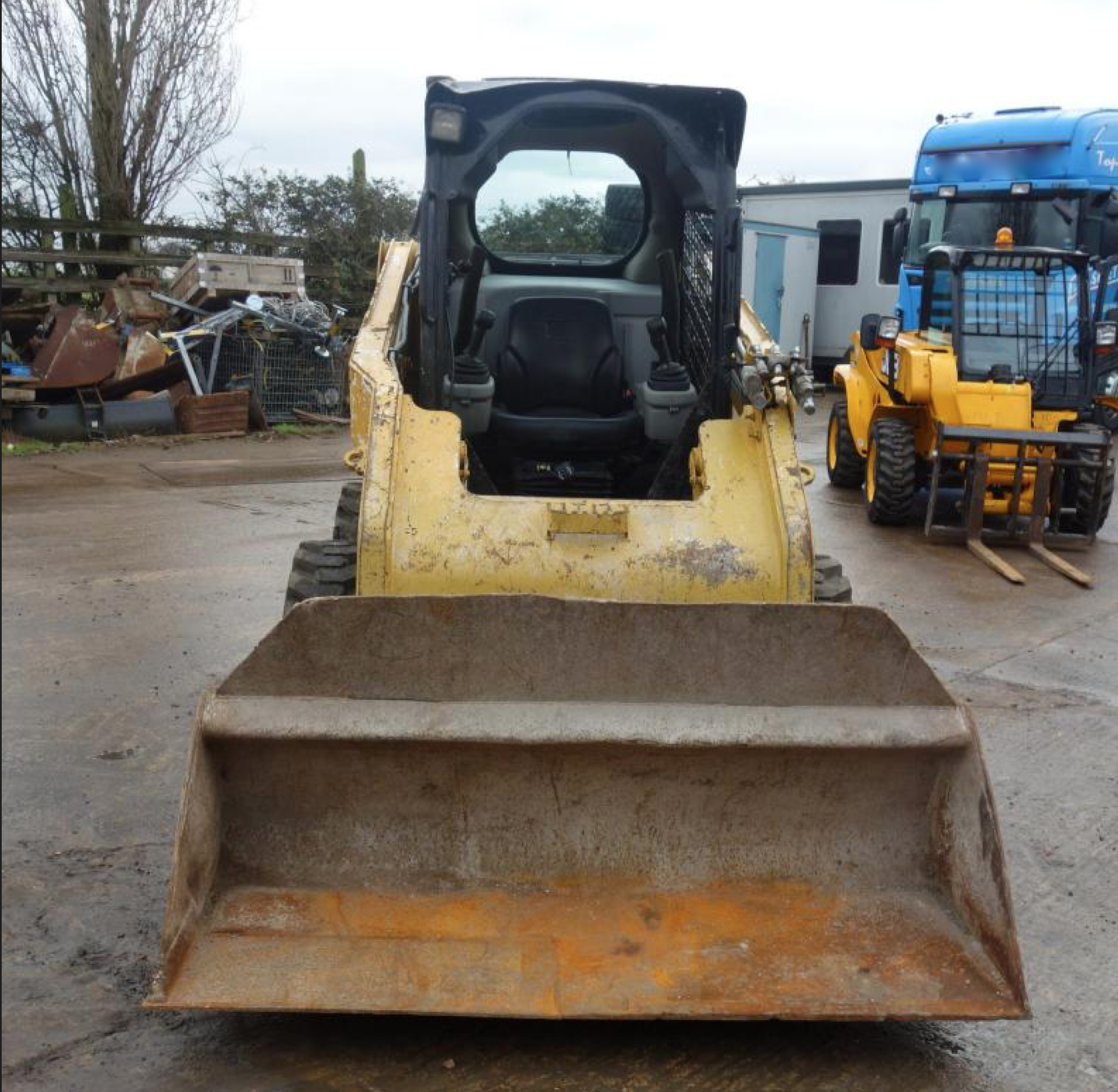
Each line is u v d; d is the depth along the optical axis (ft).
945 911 9.64
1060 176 42.57
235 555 24.63
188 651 18.35
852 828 10.03
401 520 11.93
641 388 15.55
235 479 34.42
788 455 12.74
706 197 14.25
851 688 9.76
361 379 13.61
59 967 10.18
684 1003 8.75
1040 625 22.13
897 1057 9.53
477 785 9.84
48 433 40.29
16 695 16.26
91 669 17.40
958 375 29.32
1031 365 29.94
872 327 30.83
